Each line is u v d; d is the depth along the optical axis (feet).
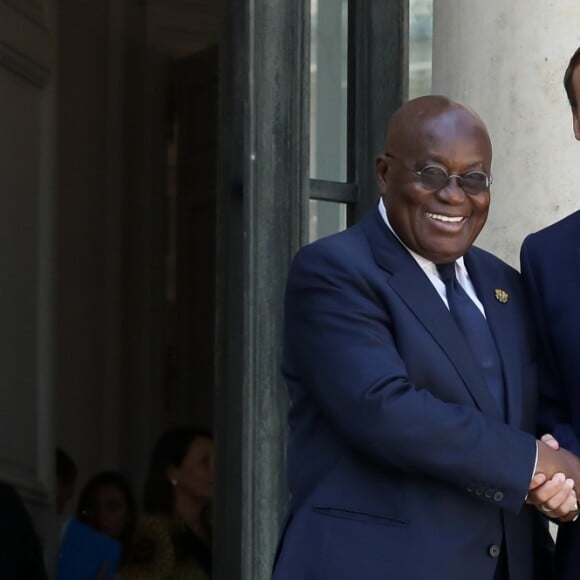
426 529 13.33
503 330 14.24
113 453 32.68
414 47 22.33
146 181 33.40
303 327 13.78
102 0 32.42
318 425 13.88
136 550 24.86
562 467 13.46
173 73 33.42
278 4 19.90
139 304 33.32
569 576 14.43
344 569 13.28
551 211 18.11
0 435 28.25
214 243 32.17
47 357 30.22
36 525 29.07
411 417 12.99
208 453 25.30
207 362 32.42
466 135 13.66
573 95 14.87
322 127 20.77
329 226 20.61
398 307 13.64
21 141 29.17
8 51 28.17
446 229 13.67
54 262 30.45
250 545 19.53
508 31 18.58
